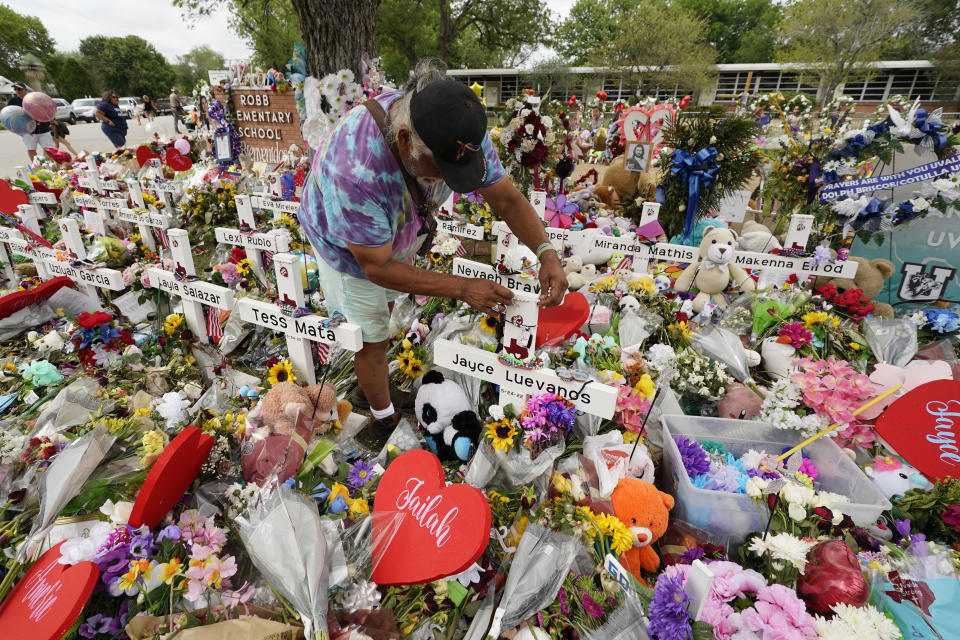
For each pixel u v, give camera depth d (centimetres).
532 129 398
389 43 2491
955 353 303
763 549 158
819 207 370
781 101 480
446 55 2600
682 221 434
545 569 149
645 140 496
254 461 182
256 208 525
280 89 666
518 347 188
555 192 498
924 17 2231
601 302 300
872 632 132
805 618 134
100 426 176
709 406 249
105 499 168
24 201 450
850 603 142
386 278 180
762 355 287
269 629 121
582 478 187
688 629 126
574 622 143
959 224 329
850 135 355
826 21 1878
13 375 261
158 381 241
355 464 200
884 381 233
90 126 2533
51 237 496
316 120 558
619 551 158
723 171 407
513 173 432
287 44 2109
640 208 485
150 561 142
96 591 141
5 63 4772
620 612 138
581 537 159
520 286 195
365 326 214
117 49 5212
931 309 330
